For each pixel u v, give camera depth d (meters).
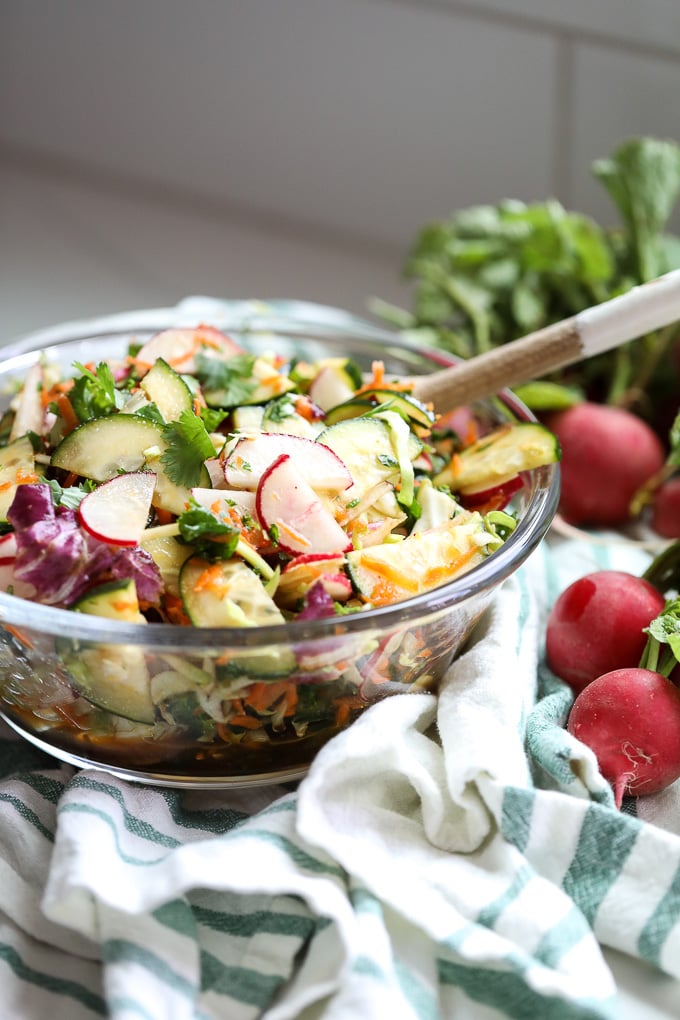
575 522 0.76
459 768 0.54
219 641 0.51
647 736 0.57
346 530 0.57
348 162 1.06
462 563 0.56
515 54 0.95
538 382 0.78
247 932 0.53
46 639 0.52
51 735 0.57
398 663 0.56
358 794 0.56
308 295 1.00
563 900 0.53
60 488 0.56
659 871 0.54
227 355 0.65
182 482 0.56
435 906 0.52
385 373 0.71
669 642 0.58
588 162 0.96
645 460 0.75
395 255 1.07
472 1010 0.52
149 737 0.55
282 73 1.04
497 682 0.57
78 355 0.69
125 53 1.11
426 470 0.62
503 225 0.81
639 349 0.80
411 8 0.96
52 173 1.19
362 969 0.50
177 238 1.09
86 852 0.52
